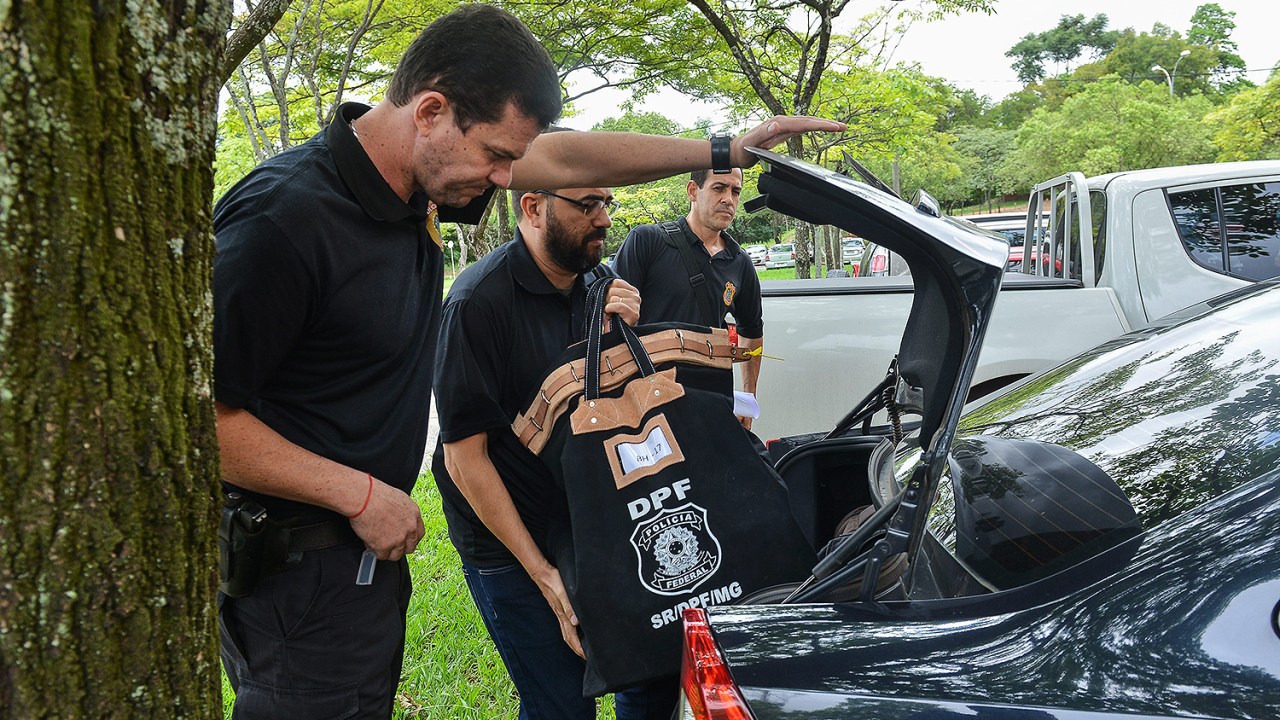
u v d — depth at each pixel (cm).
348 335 179
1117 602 149
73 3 93
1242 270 473
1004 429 220
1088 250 505
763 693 150
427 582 412
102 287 99
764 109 1198
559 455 213
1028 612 155
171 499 109
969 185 6538
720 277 362
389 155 179
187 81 105
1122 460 184
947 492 201
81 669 104
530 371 225
